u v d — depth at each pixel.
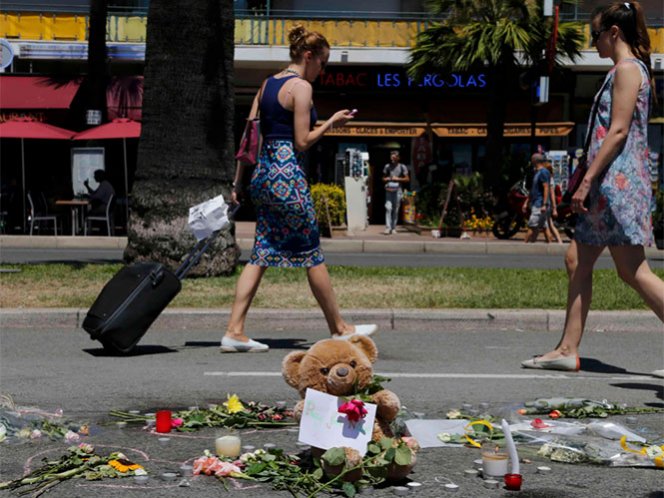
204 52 18.95
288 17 44.91
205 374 11.38
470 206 38.69
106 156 40.31
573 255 11.58
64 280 18.08
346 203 39.41
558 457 7.79
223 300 15.84
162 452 7.95
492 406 9.77
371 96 46.19
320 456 7.03
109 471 7.25
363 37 45.22
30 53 44.41
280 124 12.07
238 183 12.71
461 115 45.84
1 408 9.28
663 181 46.12
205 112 18.97
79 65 46.03
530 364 11.89
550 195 34.41
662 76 45.53
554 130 44.19
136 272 12.62
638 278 10.90
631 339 14.29
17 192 38.97
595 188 10.93
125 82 39.97
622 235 10.82
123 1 45.25
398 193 39.09
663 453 7.71
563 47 39.25
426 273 20.08
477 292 17.14
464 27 39.72
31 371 11.53
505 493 6.96
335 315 12.38
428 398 10.17
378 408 6.99
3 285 17.39
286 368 7.06
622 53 10.89
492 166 39.31
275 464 7.21
